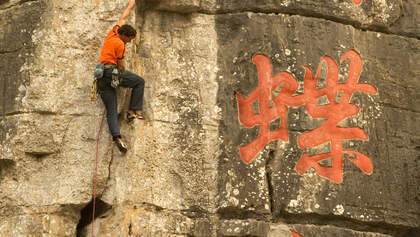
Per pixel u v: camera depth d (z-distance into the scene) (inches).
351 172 634.8
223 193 614.5
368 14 681.6
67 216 589.6
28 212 580.4
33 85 595.8
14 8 629.9
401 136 661.9
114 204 599.2
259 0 660.7
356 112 650.2
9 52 615.8
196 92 637.9
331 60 655.1
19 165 587.5
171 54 645.9
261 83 642.2
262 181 619.8
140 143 613.6
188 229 605.9
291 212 613.9
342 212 622.2
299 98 641.6
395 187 646.5
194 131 627.5
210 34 654.5
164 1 649.0
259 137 630.5
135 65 633.0
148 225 598.5
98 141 597.6
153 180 610.5
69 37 610.2
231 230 602.9
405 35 698.8
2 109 602.5
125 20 618.8
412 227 644.7
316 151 633.0
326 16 666.8
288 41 652.1
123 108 613.6
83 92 603.5
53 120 594.2
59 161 591.5
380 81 669.9
